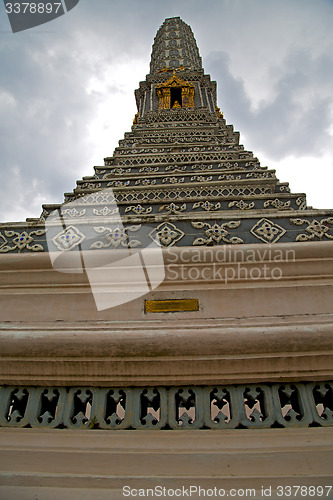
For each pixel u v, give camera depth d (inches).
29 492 93.1
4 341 108.0
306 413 103.7
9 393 111.7
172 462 95.8
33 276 128.0
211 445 98.4
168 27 965.8
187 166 304.5
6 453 99.3
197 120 514.6
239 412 104.5
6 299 125.5
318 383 108.9
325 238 137.7
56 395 111.9
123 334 107.4
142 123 518.3
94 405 108.0
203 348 105.5
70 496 92.2
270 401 106.0
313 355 106.0
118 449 98.7
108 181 266.2
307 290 122.3
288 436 99.7
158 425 103.4
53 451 99.0
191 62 850.8
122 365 107.8
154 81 707.4
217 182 245.9
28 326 112.7
